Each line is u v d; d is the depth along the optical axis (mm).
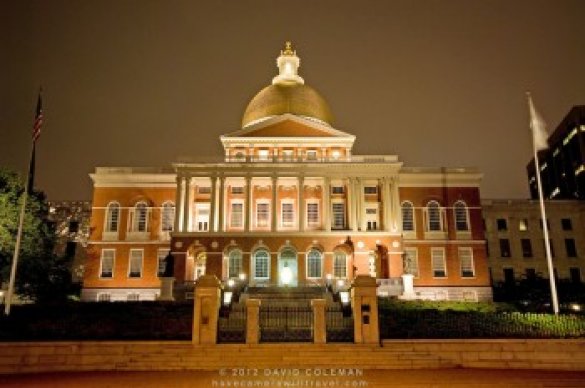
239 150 63188
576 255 74125
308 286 50188
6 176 51125
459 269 59656
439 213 61344
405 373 22609
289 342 24938
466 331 26906
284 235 57312
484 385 20344
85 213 71438
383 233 57125
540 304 41781
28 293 54844
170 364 23891
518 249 74312
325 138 62844
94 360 24281
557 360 24594
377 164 59312
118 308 33531
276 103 65812
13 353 24172
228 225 59969
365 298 25344
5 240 48219
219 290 26125
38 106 38500
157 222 61344
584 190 85375
